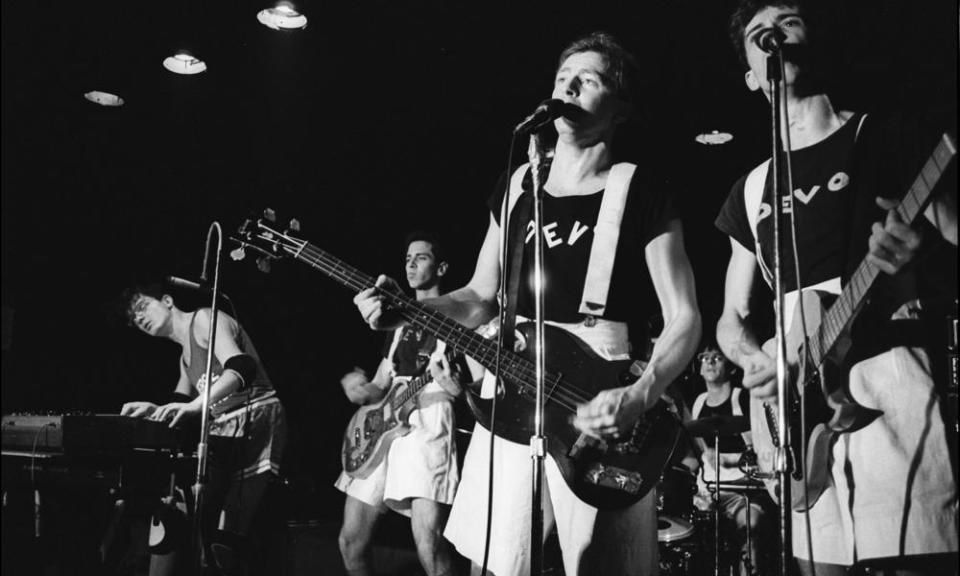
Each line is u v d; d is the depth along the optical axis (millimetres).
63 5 4750
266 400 4078
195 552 2820
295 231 3045
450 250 6574
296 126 5895
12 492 3381
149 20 4934
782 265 1940
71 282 5777
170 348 6180
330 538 4922
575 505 2391
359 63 5395
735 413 5242
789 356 2203
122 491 3172
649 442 2418
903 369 2035
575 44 2713
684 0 4711
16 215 5477
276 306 6441
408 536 5211
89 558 3418
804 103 2342
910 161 2158
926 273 2238
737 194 2504
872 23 3414
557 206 2635
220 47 5176
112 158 5758
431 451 3943
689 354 2404
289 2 4871
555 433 2439
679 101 5492
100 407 5887
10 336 2789
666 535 4516
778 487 1949
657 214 2559
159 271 6047
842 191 2229
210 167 6039
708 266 6281
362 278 2906
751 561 4645
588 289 2531
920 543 1943
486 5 4918
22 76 5094
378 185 6422
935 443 1976
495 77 5473
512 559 2418
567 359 2486
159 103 5520
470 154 6199
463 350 2654
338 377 6512
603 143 2660
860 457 2039
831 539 2133
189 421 3625
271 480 4176
